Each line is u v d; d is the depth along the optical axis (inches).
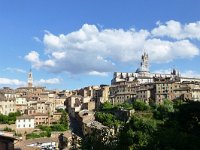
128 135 4798.2
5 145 2938.0
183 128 4872.0
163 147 3764.8
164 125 5807.1
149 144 3914.9
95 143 3501.5
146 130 5792.3
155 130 5093.5
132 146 4611.2
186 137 3900.1
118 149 3663.9
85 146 3516.2
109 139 3663.9
